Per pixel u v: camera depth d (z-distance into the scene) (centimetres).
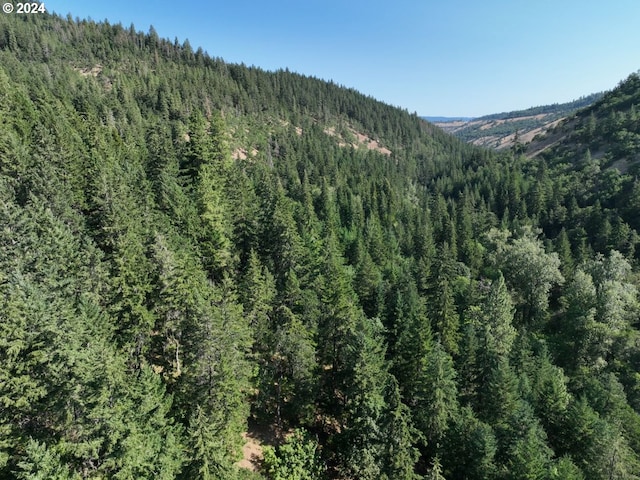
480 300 6681
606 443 3781
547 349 5928
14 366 2334
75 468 2273
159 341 4041
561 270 8700
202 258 5262
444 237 10300
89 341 2605
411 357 4388
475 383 4706
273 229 6184
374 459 3231
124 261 3753
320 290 5400
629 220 10212
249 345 3666
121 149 7331
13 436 2291
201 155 7462
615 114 14488
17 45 16662
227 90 19362
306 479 3353
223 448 2848
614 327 6191
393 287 6469
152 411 2677
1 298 2459
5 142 4688
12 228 3431
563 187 12588
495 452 3506
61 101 9438
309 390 3812
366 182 14200
